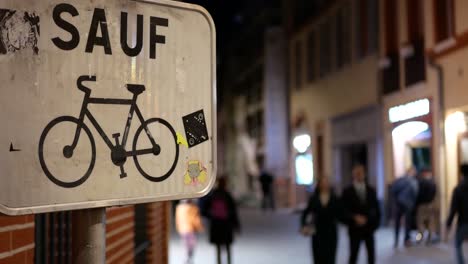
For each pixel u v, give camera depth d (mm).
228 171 52156
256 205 35812
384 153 21188
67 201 1899
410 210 15516
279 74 36531
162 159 2104
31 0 1868
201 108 2197
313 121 29078
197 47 2205
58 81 1905
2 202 1783
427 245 15711
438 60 17391
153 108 2094
